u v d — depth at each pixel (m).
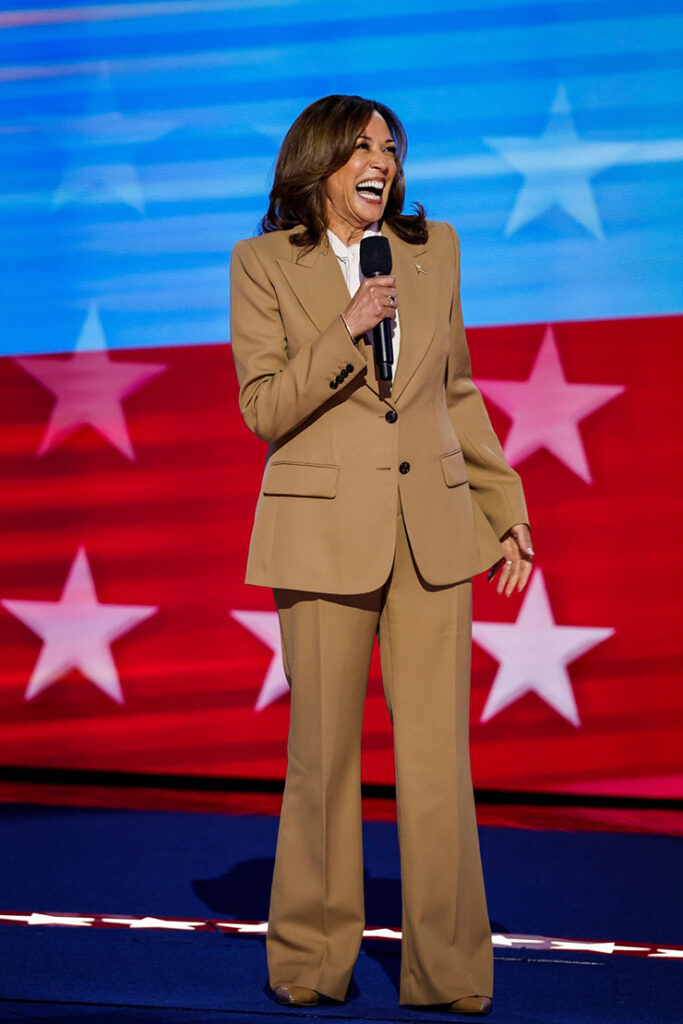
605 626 14.77
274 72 15.14
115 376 15.55
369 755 15.16
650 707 14.72
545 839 13.38
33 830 13.44
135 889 11.09
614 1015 8.01
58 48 15.53
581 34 14.62
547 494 14.79
